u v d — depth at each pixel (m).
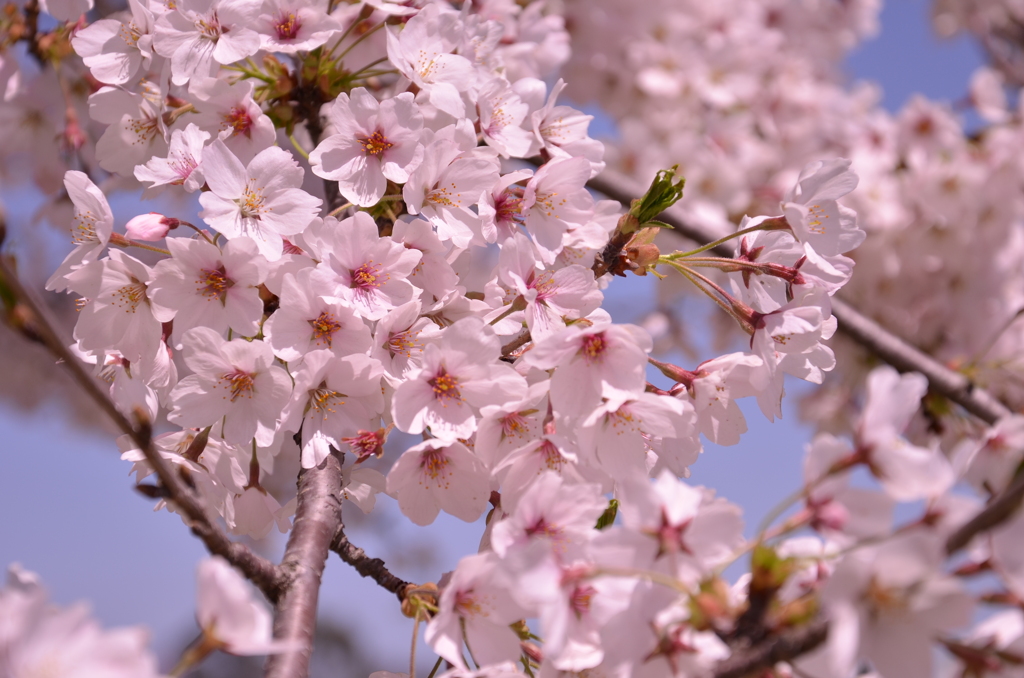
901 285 1.21
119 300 0.75
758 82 1.35
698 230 0.98
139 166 0.77
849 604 0.65
